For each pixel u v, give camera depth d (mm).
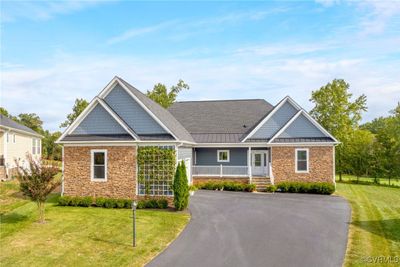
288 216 15281
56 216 15242
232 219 14688
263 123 26328
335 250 10531
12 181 26859
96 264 9422
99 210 16781
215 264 9430
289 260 9695
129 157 18516
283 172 24656
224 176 25891
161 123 19188
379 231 12758
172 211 16547
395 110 40844
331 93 39781
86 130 19594
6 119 32906
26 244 11125
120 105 19969
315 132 24812
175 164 18125
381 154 34094
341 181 36000
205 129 28656
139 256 10062
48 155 48344
